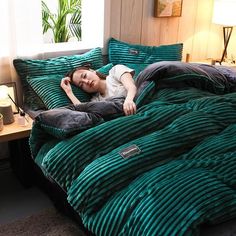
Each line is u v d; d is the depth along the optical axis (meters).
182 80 2.03
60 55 2.45
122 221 1.12
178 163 1.26
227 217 1.03
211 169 1.21
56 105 2.02
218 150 1.30
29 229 1.76
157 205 1.06
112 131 1.47
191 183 1.11
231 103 1.76
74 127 1.49
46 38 2.63
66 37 2.69
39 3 2.17
